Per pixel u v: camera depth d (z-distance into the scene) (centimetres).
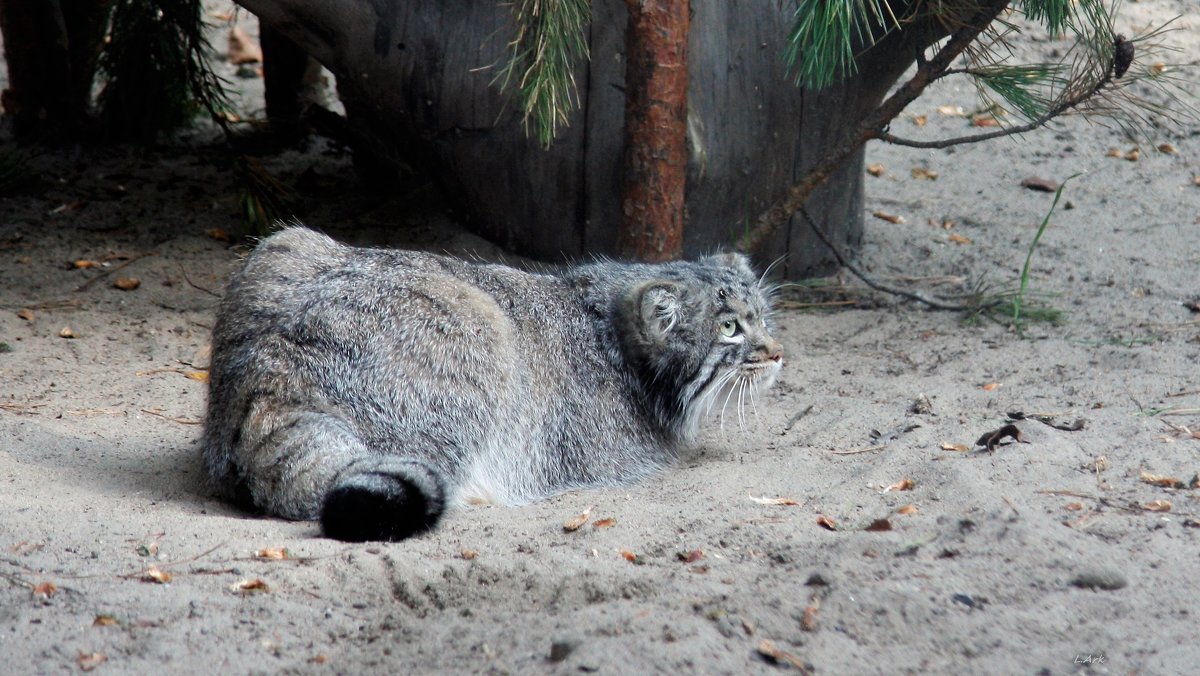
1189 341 1295
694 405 1060
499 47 1354
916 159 1872
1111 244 1602
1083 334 1338
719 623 660
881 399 1152
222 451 908
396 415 909
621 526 849
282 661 655
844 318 1423
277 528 834
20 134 1783
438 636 679
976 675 615
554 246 1441
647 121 1259
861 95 1418
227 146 1741
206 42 1731
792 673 614
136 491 925
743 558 776
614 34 1338
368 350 912
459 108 1391
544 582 741
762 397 1188
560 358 1029
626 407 1052
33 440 1013
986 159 1859
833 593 688
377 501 810
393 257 1012
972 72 1243
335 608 715
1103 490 857
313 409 888
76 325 1338
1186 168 1811
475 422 938
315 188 1673
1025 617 666
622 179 1324
